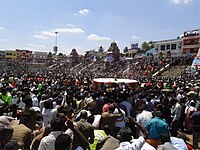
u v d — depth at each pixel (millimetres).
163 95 13312
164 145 5695
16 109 8438
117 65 78938
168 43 81375
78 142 5254
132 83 18859
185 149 5980
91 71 81875
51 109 7871
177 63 59344
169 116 11734
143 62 70688
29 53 128750
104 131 6965
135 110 11172
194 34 71688
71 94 12516
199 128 9789
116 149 5203
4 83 18875
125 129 5594
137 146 5145
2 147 4789
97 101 10383
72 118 8156
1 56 122125
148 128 7207
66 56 128875
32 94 12891
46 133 5805
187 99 14258
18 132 5641
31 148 5789
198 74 41250
